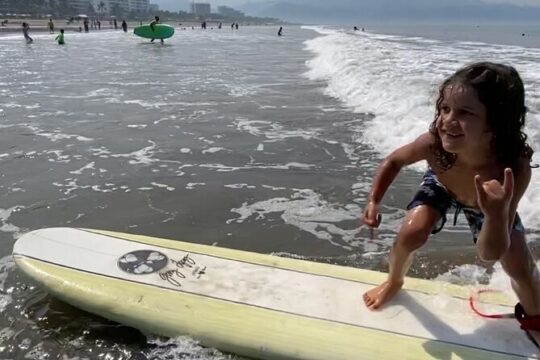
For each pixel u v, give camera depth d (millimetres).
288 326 2889
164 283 3256
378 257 4113
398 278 3014
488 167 2459
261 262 3486
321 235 4508
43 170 6195
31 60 21406
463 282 3670
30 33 52062
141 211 5016
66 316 3248
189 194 5438
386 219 4809
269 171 6129
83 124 8617
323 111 9344
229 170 6184
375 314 2969
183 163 6461
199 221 4805
